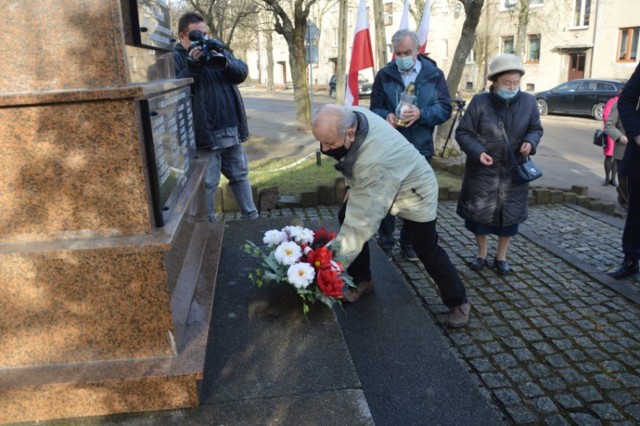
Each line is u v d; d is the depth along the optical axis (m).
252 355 2.29
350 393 2.04
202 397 2.01
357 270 3.25
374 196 2.69
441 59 32.97
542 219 6.35
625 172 4.16
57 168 1.85
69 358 1.98
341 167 2.71
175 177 2.60
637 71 3.96
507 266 4.48
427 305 3.92
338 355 2.28
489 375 3.09
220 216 6.18
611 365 3.19
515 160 4.00
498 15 28.59
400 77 4.39
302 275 2.55
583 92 18.25
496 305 3.95
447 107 4.36
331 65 42.09
